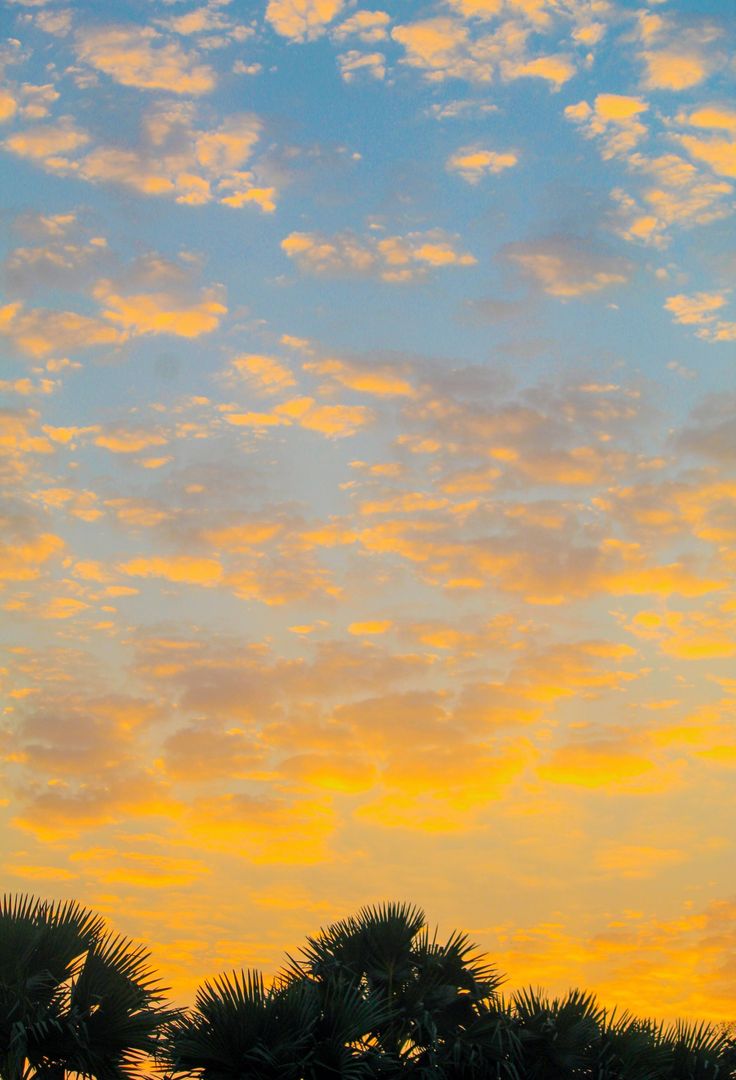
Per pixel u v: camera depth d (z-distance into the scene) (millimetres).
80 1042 11812
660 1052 14430
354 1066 12914
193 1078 12844
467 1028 14172
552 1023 14164
